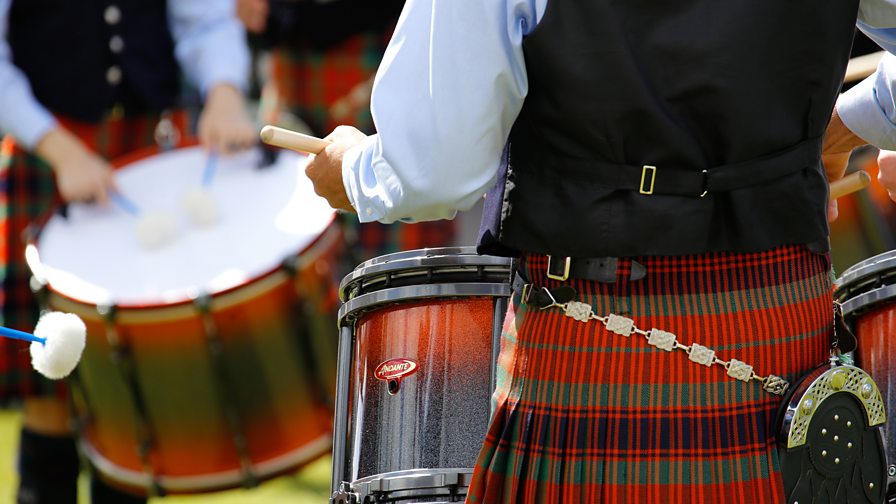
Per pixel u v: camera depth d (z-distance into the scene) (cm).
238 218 1098
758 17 483
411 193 489
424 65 486
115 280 1039
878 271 619
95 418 1048
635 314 498
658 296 497
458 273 630
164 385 1012
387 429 633
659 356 497
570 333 505
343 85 1576
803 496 500
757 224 493
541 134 499
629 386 500
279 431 1044
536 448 512
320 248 1047
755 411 500
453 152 481
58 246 1088
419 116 485
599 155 491
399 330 640
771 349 501
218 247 1062
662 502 495
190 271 1039
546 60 483
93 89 1259
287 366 1036
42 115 1177
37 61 1247
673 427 497
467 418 624
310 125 1581
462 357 629
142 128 1293
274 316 1022
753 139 487
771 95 488
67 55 1252
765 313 500
